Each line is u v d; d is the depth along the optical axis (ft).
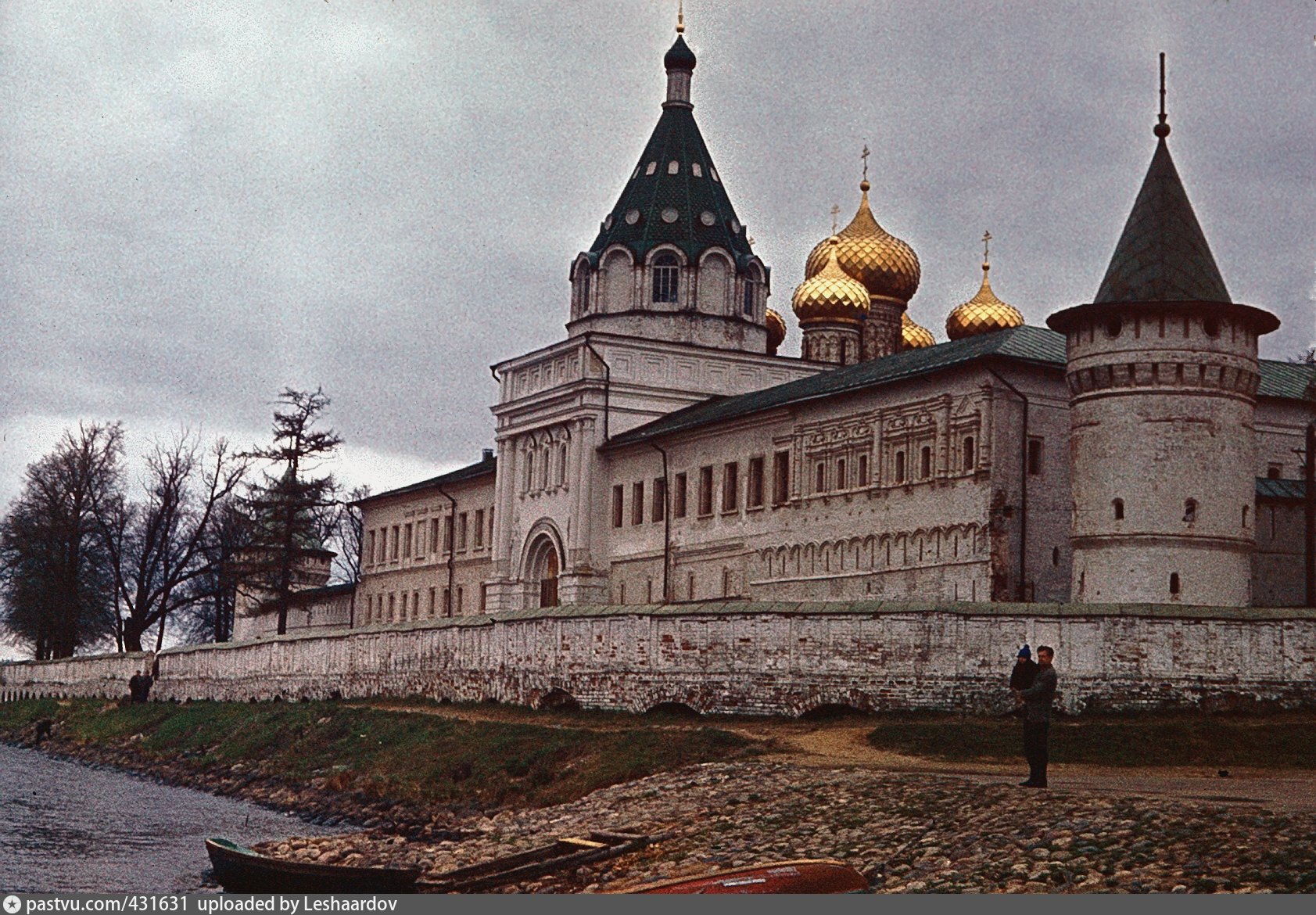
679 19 357.82
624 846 116.57
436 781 176.55
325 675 264.11
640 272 337.93
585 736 174.29
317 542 477.36
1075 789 116.78
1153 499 190.70
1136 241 197.36
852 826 113.60
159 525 381.60
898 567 247.50
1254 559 216.54
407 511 418.72
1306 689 163.12
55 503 391.04
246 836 160.15
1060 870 93.61
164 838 158.40
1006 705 167.84
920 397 245.86
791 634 180.86
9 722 351.67
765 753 155.63
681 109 353.92
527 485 344.08
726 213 347.77
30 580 419.95
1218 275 196.85
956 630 170.91
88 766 259.80
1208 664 164.14
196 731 262.06
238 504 401.49
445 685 229.66
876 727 165.68
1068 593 233.35
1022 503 230.07
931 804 114.62
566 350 329.93
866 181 370.53
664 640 192.13
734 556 286.66
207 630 513.86
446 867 124.26
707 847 114.83
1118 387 193.26
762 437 282.97
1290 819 96.78
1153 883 89.15
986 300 353.72
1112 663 165.48
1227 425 192.85
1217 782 127.75
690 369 332.60
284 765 214.28
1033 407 233.35
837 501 262.26
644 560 311.27
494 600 346.33
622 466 320.91
